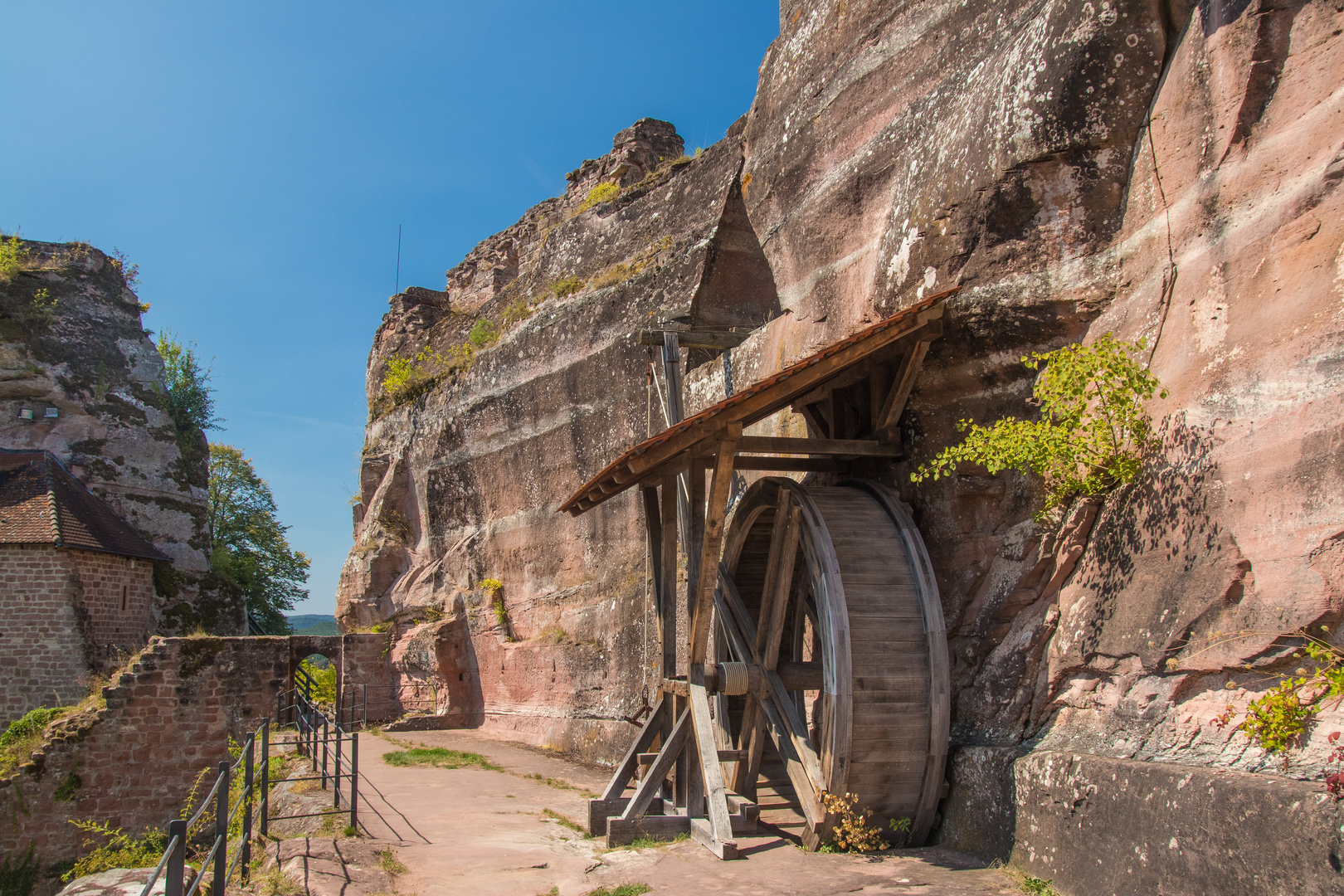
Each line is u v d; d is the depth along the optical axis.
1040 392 5.89
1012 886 5.16
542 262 17.28
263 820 8.25
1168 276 5.48
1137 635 5.20
